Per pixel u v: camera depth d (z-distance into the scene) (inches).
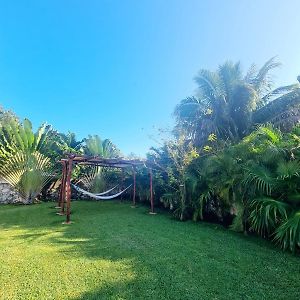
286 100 502.9
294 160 238.2
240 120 531.5
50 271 175.6
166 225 331.3
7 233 279.1
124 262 193.5
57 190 637.3
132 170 544.7
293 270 180.2
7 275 169.0
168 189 446.0
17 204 556.7
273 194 248.2
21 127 566.9
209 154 368.5
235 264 191.2
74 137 755.4
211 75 570.6
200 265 188.9
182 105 597.3
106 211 448.1
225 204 322.3
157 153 495.5
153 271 177.5
